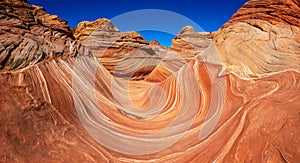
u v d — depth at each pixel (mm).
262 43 9859
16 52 8086
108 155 6590
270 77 8578
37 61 8750
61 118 7547
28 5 12688
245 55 10125
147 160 6547
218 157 6137
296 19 9742
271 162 5367
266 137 5984
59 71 9375
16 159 5375
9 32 8664
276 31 9766
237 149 6098
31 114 6742
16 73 7629
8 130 5875
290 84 7707
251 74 9312
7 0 11328
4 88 6867
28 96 7168
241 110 7547
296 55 8812
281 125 6059
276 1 10711
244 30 10945
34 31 10156
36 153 5824
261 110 6883
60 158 5945
